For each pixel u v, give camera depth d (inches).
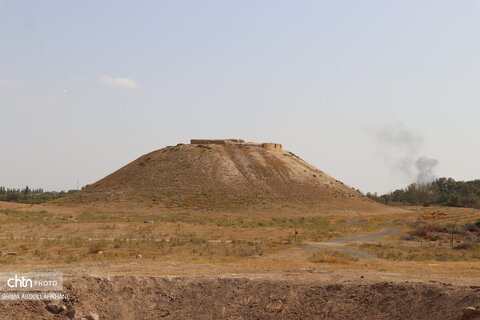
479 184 6934.1
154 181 4441.4
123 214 3508.9
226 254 1521.9
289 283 889.5
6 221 2417.6
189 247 1691.7
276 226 2743.6
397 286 826.8
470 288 782.5
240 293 882.8
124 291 880.3
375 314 788.6
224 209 3873.0
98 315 829.8
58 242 1740.9
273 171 4800.7
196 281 908.6
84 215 3164.4
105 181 4655.5
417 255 1518.2
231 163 4822.8
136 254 1476.4
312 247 1754.4
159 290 890.7
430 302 769.6
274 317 829.2
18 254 1438.2
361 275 966.4
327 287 864.9
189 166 4699.8
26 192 7470.5
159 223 2554.1
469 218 2800.2
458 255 1540.4
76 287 869.2
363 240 2084.2
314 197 4404.5
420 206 5383.9
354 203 4419.3
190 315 847.7
